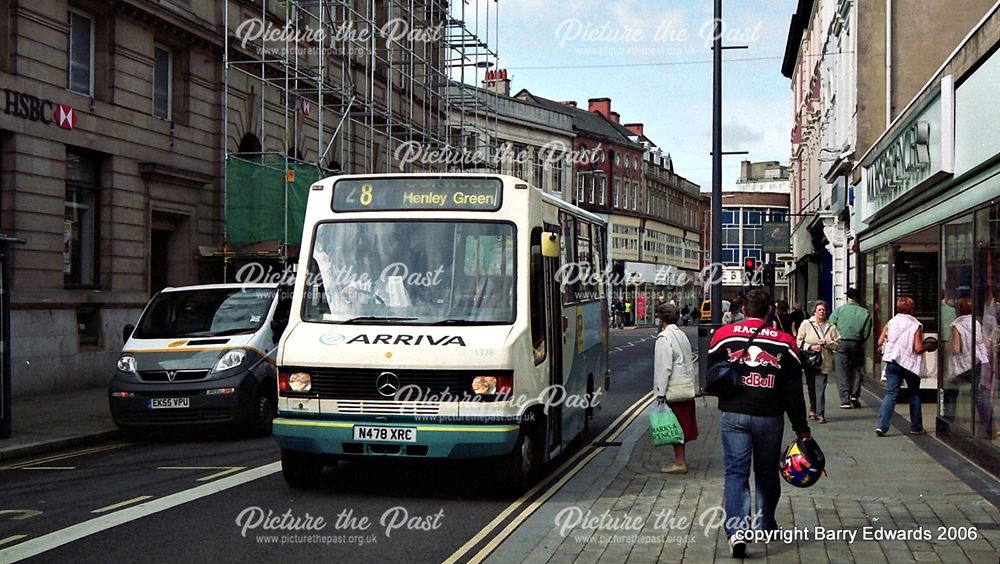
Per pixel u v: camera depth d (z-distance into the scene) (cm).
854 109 2636
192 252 2431
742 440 714
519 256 990
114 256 2150
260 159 2672
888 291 1823
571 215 1247
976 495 915
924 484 972
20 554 727
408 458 921
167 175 2291
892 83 2216
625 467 1135
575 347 1234
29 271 1895
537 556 721
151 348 1381
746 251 8662
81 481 1053
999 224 997
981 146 1062
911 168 1497
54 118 1959
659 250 8888
